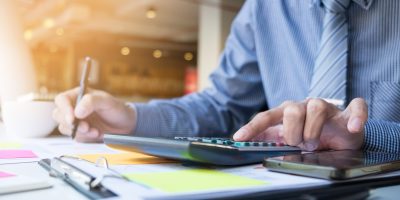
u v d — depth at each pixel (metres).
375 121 0.59
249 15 1.02
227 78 1.01
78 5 5.79
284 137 0.51
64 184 0.34
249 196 0.27
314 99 0.53
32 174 0.39
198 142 0.40
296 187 0.30
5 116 0.91
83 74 0.78
